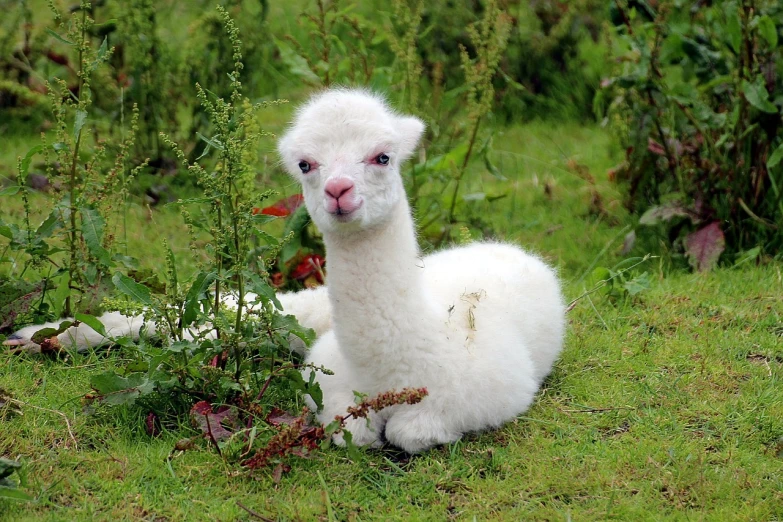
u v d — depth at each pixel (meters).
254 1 17.95
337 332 7.86
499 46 11.95
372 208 7.52
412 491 7.43
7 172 14.12
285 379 8.55
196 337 8.26
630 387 8.97
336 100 7.83
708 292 10.89
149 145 14.20
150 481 7.55
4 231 9.31
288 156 8.34
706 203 11.88
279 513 7.17
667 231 12.48
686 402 8.66
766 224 11.79
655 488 7.44
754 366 9.25
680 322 10.20
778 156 10.97
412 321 7.75
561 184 14.45
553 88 16.86
